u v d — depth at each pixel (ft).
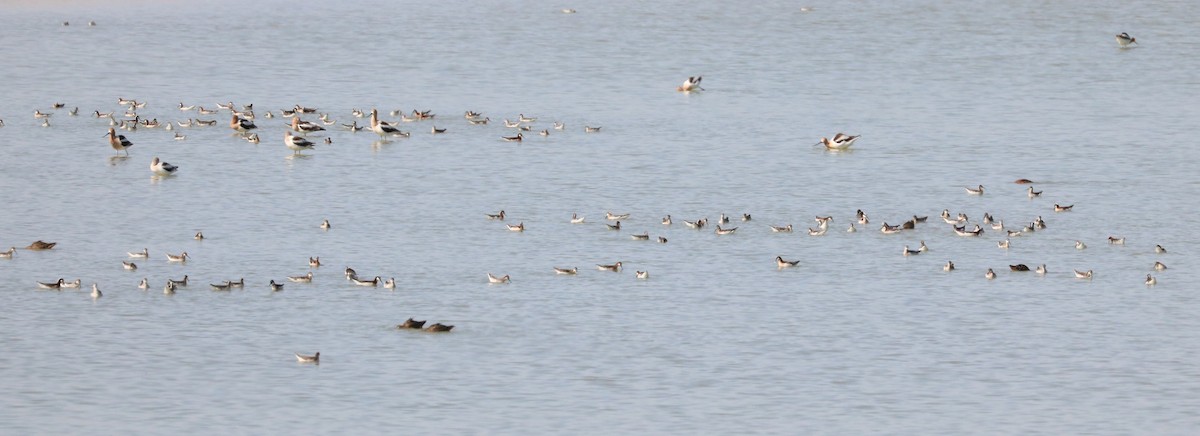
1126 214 293.43
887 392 200.13
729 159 344.90
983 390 201.26
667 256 262.06
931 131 383.04
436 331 220.64
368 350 213.25
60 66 475.72
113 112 400.67
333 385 200.23
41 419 188.55
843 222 286.46
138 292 238.68
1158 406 195.83
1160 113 410.72
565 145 359.46
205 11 605.73
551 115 404.36
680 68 496.64
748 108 419.54
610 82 467.11
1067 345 218.38
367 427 186.39
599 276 249.96
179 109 406.82
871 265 257.34
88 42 523.29
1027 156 349.41
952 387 202.39
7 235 274.57
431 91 445.78
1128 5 640.99
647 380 203.51
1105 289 244.63
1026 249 267.80
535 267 255.09
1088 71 488.85
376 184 316.60
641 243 270.67
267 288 241.76
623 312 231.50
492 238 273.75
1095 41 551.59
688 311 232.12
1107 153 352.90
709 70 492.13
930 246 269.44
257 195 306.76
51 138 362.12
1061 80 471.62
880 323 227.20
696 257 261.65
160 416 189.57
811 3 653.71
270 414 190.49
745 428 187.52
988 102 430.20
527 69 490.49
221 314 228.43
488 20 601.21
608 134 374.84
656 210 295.48
